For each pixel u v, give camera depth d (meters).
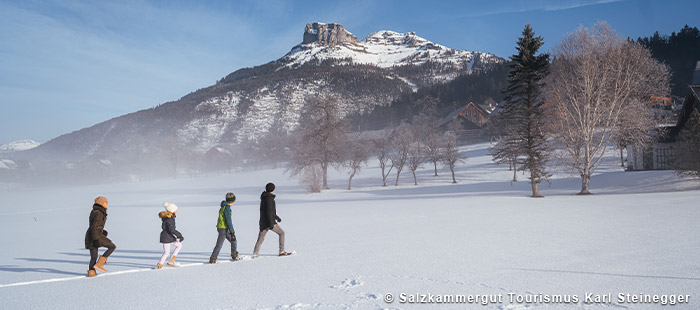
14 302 5.78
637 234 9.90
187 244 12.10
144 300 5.63
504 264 7.14
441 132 111.94
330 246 10.15
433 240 10.28
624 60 31.33
